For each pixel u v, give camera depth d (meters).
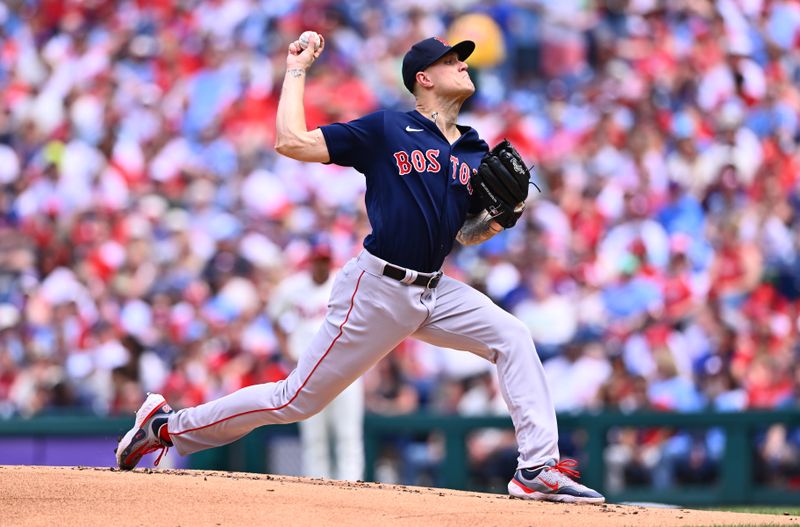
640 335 35.56
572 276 39.72
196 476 15.55
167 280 41.78
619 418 28.92
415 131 14.88
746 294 38.41
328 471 28.75
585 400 35.28
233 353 37.09
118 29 51.81
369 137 14.66
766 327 36.34
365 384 34.59
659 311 37.06
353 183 44.19
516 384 15.22
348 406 28.56
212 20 51.06
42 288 42.03
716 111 45.56
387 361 35.41
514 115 47.06
